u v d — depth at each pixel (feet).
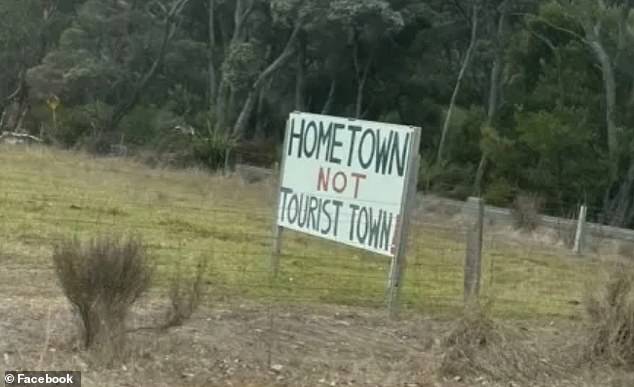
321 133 36.76
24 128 171.22
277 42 171.63
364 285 38.11
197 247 43.60
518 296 38.34
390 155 33.01
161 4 175.63
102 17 169.99
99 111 151.23
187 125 151.33
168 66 180.96
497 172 126.31
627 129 123.95
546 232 71.26
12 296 28.37
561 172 122.21
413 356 26.03
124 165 98.32
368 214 33.63
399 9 157.07
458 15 162.81
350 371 24.23
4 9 168.76
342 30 153.79
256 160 144.56
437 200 88.74
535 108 132.57
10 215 48.14
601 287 28.68
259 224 56.44
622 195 123.85
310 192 36.94
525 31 139.64
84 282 22.74
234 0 179.11
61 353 22.41
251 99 157.99
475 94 166.61
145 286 23.86
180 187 80.69
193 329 26.27
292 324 28.40
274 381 22.91
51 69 160.56
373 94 171.12
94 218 50.26
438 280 41.01
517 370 25.49
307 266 41.55
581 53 131.13
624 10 128.88
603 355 27.20
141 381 21.56
